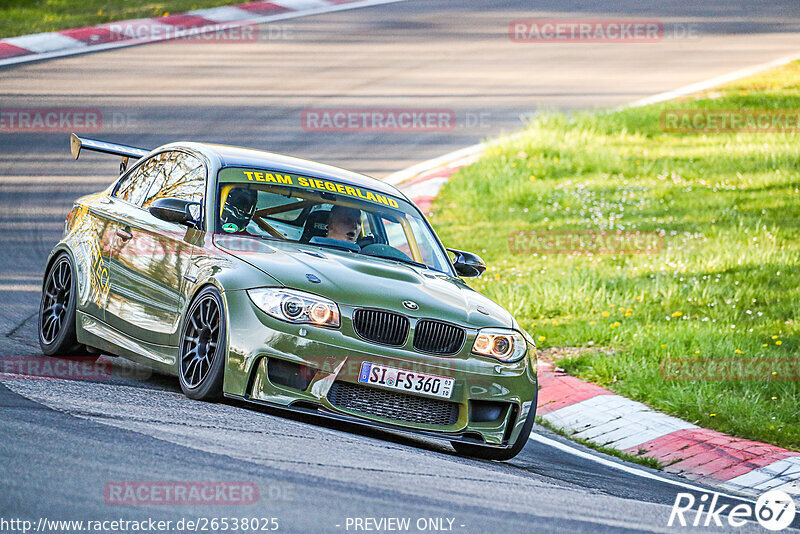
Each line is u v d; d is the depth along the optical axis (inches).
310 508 558.3
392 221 1025.5
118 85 2773.1
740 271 1807.3
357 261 914.1
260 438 713.0
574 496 736.3
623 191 2386.8
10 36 3105.3
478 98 3041.3
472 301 920.3
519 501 669.3
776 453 1087.6
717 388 1284.4
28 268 1555.1
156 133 2412.6
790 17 4350.4
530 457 976.9
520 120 2876.5
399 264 960.9
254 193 966.4
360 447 758.5
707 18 4274.1
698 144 2748.5
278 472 623.5
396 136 2674.7
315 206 986.1
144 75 2896.2
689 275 1788.9
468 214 2204.7
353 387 819.4
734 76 3378.4
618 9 4311.0
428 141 2669.8
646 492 851.4
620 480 911.0
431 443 941.2
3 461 573.3
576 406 1245.1
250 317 816.9
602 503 725.9
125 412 733.9
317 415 806.5
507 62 3454.7
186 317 869.2
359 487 622.2
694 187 2406.5
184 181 996.6
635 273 1813.5
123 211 1032.8
